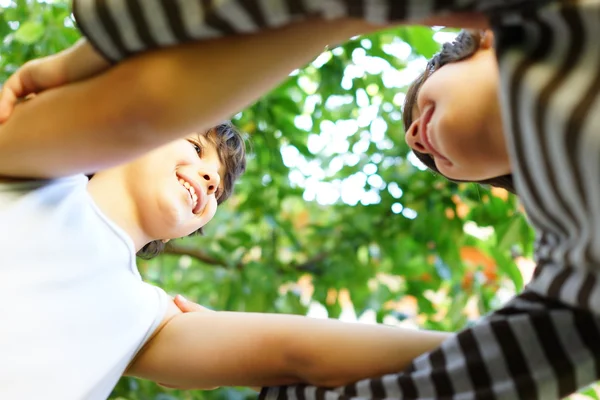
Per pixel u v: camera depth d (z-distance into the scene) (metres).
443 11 0.48
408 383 0.67
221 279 2.08
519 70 0.48
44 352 0.72
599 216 0.47
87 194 0.83
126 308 0.82
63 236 0.77
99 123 0.54
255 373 0.79
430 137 0.66
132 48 0.53
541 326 0.61
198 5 0.48
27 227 0.73
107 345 0.79
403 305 2.54
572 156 0.46
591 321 0.59
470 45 0.65
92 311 0.78
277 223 2.09
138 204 0.91
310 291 2.39
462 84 0.63
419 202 1.96
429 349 0.74
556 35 0.48
